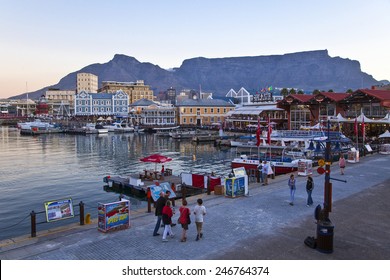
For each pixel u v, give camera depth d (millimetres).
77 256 13391
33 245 14539
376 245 14188
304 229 16250
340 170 31719
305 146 51781
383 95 63656
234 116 121375
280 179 28500
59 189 38094
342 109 69250
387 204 20406
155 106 145125
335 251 13570
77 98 169375
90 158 64562
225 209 19688
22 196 35000
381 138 58094
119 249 14055
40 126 138250
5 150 78312
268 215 18484
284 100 80625
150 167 53656
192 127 130250
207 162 58875
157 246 14328
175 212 19516
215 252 13633
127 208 16656
